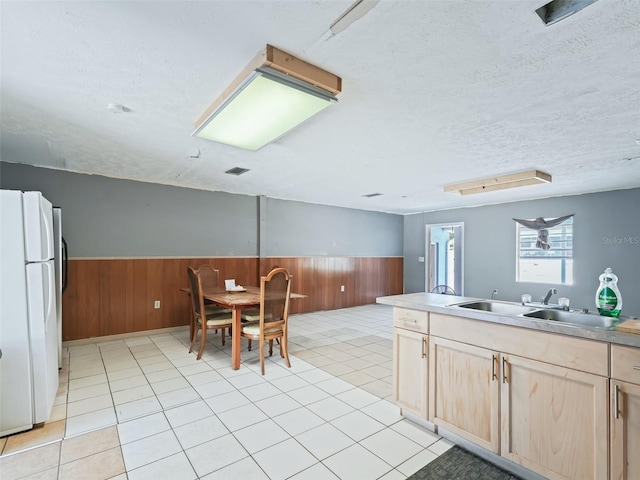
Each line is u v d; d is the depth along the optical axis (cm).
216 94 212
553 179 439
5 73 186
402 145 308
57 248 336
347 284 727
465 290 684
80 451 206
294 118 229
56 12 136
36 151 340
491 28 146
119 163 386
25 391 228
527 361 181
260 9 136
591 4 129
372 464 196
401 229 835
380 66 178
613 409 152
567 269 543
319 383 313
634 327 155
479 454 206
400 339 252
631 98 212
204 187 523
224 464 195
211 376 328
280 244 624
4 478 181
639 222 474
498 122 253
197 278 375
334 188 522
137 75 189
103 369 344
